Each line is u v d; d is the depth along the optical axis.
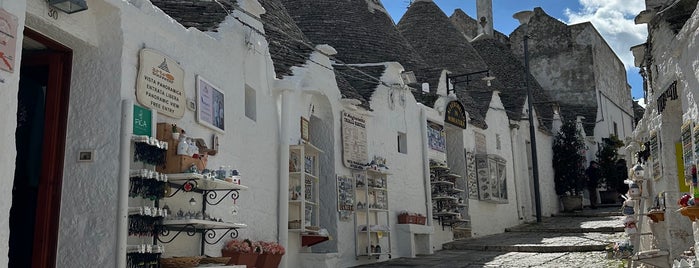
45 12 5.55
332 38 14.70
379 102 13.45
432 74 16.53
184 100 7.11
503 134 19.94
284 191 9.54
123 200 5.86
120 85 6.09
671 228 8.31
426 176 14.84
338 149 11.73
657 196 9.16
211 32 8.25
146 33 6.59
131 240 6.12
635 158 11.07
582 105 27.77
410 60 16.30
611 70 30.91
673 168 8.37
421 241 13.98
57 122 6.07
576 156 23.14
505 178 19.05
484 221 17.66
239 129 8.47
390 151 13.57
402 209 13.70
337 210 11.34
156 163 6.36
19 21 4.76
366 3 16.28
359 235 12.09
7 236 4.50
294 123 10.20
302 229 9.77
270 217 9.25
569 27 28.81
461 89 19.23
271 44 10.81
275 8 12.07
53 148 6.02
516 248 13.65
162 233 6.54
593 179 23.61
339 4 15.53
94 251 5.82
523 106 21.59
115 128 6.01
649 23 8.80
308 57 11.17
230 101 8.29
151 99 6.49
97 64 6.16
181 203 6.95
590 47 28.17
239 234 8.23
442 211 15.24
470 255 13.28
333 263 10.48
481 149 18.27
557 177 23.17
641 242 10.47
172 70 6.91
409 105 14.70
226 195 7.42
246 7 9.16
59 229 5.93
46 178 5.96
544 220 20.56
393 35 16.34
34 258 5.83
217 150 7.73
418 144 14.88
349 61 14.41
